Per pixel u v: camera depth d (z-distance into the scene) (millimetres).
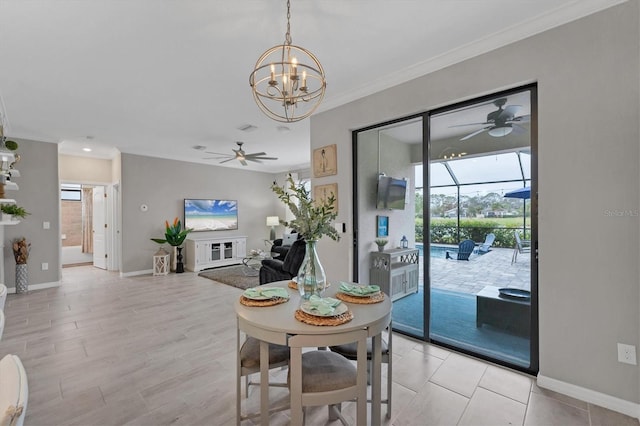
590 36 1903
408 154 3018
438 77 2602
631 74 1780
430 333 2859
